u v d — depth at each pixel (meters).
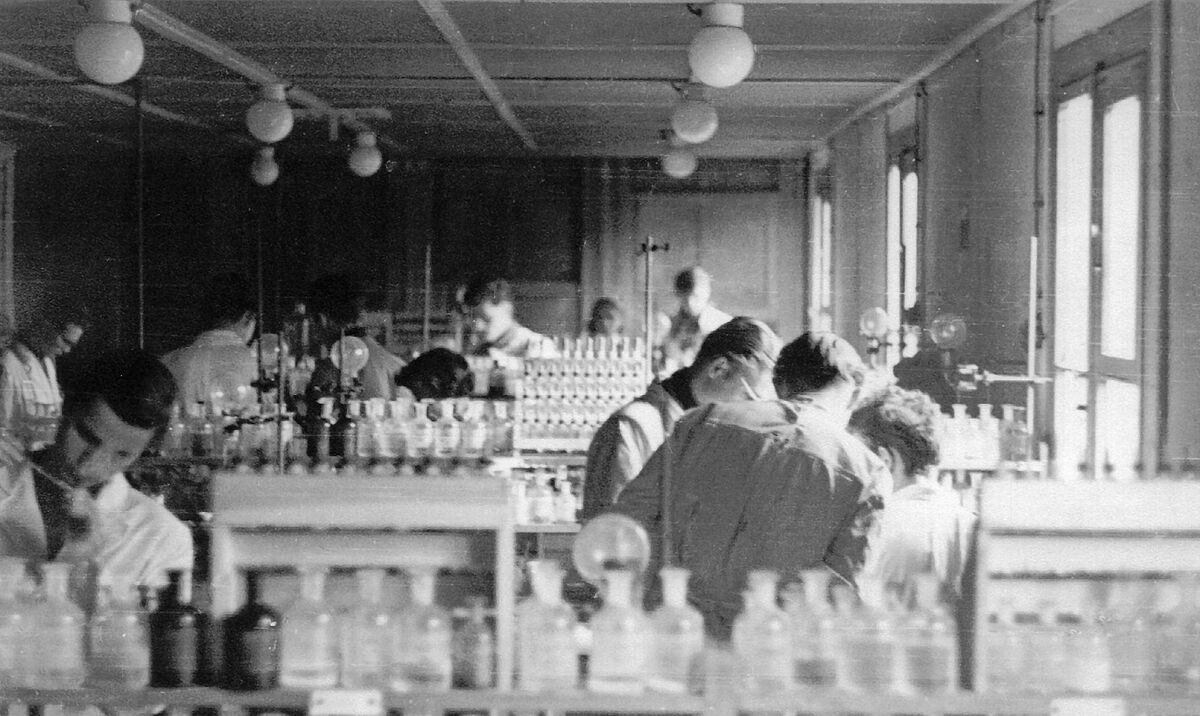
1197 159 2.88
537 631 2.08
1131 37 2.93
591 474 2.68
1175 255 2.88
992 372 2.93
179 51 2.90
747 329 2.66
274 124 2.95
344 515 2.21
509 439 3.02
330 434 2.94
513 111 2.94
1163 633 2.16
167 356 2.90
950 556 2.31
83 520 2.41
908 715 2.04
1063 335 2.95
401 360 3.04
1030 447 2.90
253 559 2.23
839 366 2.54
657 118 2.94
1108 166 2.98
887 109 2.89
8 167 2.94
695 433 2.45
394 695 1.98
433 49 2.90
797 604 2.15
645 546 2.42
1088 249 2.95
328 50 2.91
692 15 2.84
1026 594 2.34
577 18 2.85
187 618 2.04
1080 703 2.02
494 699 1.99
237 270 2.97
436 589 2.21
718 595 2.37
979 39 2.92
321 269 3.01
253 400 2.92
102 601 2.11
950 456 2.92
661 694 2.02
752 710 2.03
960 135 2.94
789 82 2.91
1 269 2.96
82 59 2.70
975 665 2.12
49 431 2.51
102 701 1.97
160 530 2.40
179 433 2.83
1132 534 2.34
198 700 1.98
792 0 2.82
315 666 2.03
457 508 2.21
